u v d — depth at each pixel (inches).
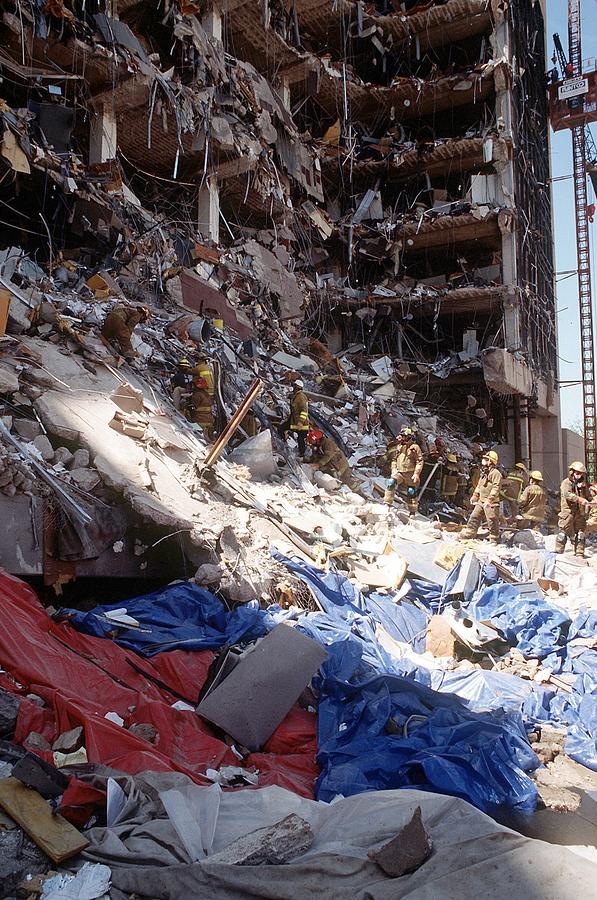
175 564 275.0
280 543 326.3
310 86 1071.0
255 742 186.9
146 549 265.4
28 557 224.5
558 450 1317.7
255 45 1025.5
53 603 251.1
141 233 677.9
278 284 941.2
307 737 193.9
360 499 504.4
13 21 577.3
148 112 745.0
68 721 161.0
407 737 186.1
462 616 331.6
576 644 313.3
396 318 1214.9
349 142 1176.8
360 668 229.5
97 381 349.1
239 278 840.9
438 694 215.0
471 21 1155.9
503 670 283.9
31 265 481.1
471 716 202.8
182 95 748.6
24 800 126.1
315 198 1127.0
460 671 264.2
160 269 666.2
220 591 263.4
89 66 681.6
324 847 120.1
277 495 398.6
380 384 1024.9
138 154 892.6
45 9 601.6
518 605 339.3
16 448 243.1
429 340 1245.1
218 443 330.6
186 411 432.5
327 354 918.4
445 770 162.4
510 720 212.7
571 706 245.0
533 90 1328.7
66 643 204.1
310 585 305.9
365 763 170.1
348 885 106.9
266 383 623.5
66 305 427.8
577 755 211.2
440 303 1176.2
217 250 826.8
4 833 119.1
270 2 981.2
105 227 634.8
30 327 361.7
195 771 161.0
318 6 1107.3
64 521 234.2
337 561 353.7
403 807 130.5
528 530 576.7
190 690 204.8
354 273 1238.9
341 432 692.1
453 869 108.0
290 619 268.8
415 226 1155.3
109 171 625.9
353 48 1237.1
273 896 104.5
